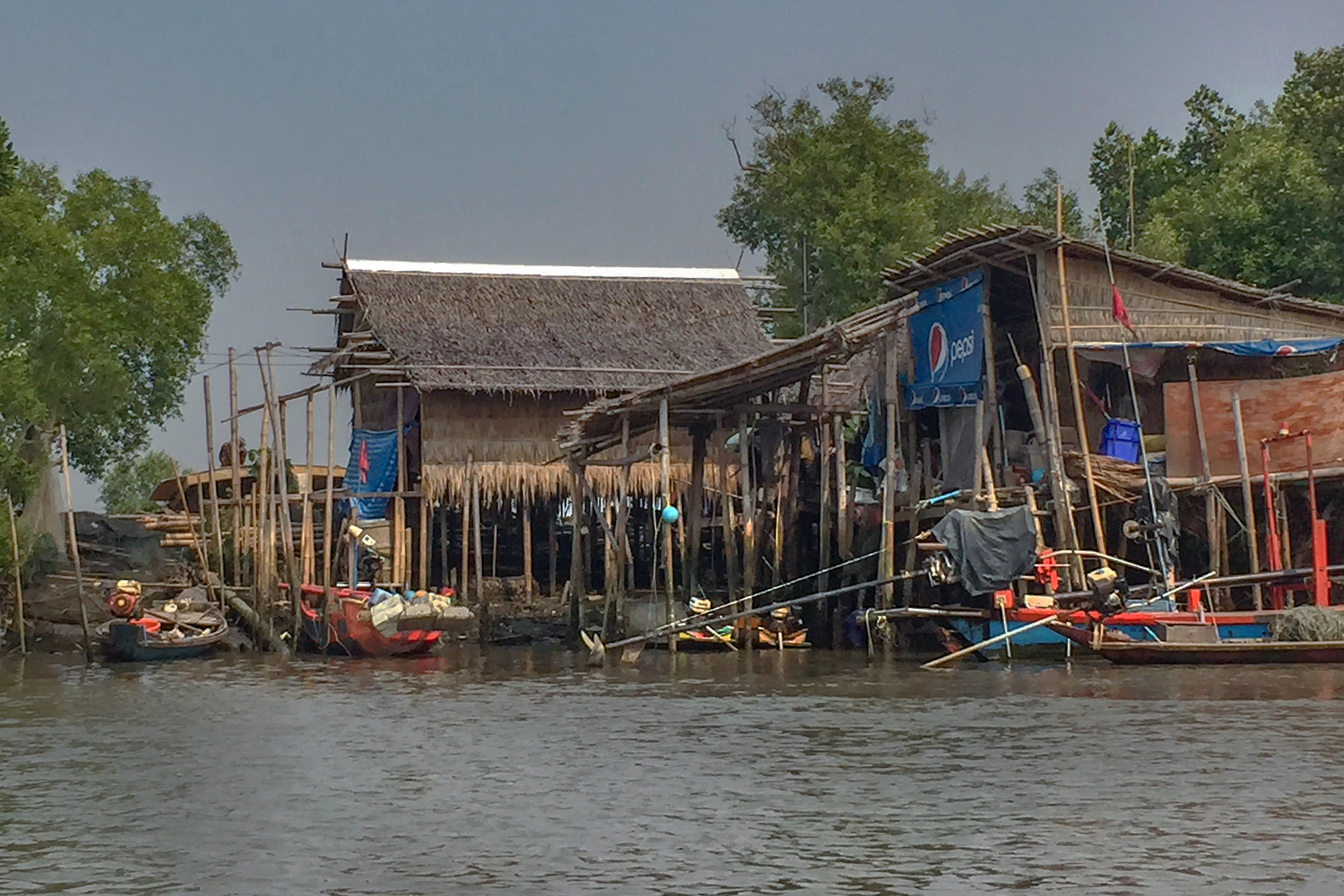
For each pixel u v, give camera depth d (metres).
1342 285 43.31
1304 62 49.31
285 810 16.38
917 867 13.86
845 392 40.09
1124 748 19.27
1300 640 27.72
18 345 37.12
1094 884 13.27
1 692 27.50
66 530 43.91
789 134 59.03
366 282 44.59
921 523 34.66
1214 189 47.78
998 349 36.19
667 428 32.75
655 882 13.50
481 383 40.97
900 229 54.69
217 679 29.83
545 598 42.19
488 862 14.17
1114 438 32.06
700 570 42.47
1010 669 28.81
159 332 45.03
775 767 18.41
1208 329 33.31
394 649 34.28
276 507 43.44
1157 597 29.03
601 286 46.69
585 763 18.88
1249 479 29.69
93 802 16.83
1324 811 15.70
